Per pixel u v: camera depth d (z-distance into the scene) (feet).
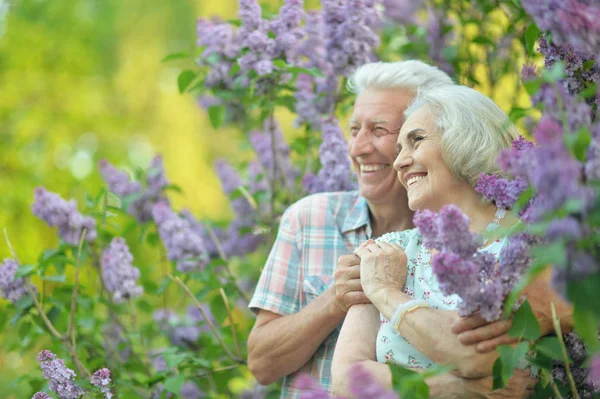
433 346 7.22
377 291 7.89
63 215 12.36
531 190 5.82
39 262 11.94
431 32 14.24
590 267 5.48
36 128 29.96
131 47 35.81
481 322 6.97
